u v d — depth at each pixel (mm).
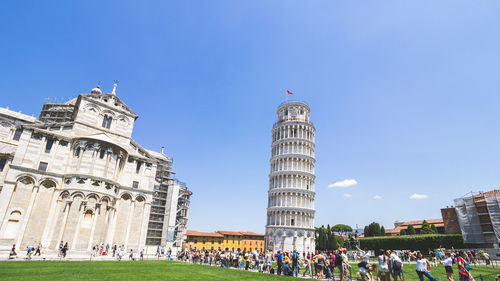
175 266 31625
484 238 63969
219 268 31562
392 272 18516
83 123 48844
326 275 25344
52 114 63188
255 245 115938
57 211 42594
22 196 40875
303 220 72250
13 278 18125
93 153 46312
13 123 56812
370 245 81500
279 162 79688
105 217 45500
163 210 74625
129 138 53969
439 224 101812
